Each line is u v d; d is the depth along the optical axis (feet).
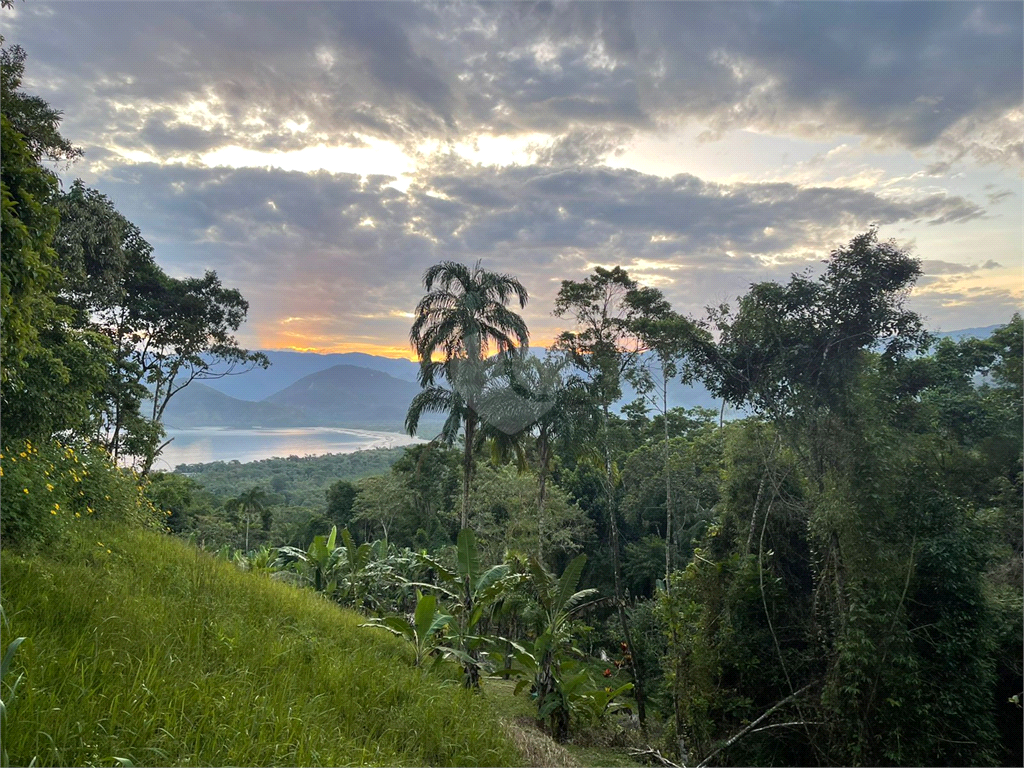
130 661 14.93
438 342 59.98
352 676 22.47
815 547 43.55
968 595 34.01
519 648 37.58
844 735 34.73
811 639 39.75
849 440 38.50
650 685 59.26
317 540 59.52
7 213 18.53
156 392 83.30
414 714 21.09
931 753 32.07
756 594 42.11
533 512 97.14
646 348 57.26
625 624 53.93
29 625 15.23
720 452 95.25
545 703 37.32
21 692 11.78
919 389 47.80
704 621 43.60
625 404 84.84
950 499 36.68
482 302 59.93
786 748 38.55
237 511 169.27
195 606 23.97
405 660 32.32
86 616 17.44
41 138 38.50
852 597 35.65
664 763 37.52
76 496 34.65
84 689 12.58
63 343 36.32
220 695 15.70
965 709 32.35
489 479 100.83
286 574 60.23
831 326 40.88
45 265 20.67
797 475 48.70
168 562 31.07
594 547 113.70
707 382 47.88
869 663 33.12
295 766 13.58
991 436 42.68
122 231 62.64
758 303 43.24
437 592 62.28
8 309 19.86
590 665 64.90
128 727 12.45
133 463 74.23
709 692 41.09
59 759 10.57
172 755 12.39
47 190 20.54
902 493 36.94
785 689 39.93
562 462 118.11
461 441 65.36
